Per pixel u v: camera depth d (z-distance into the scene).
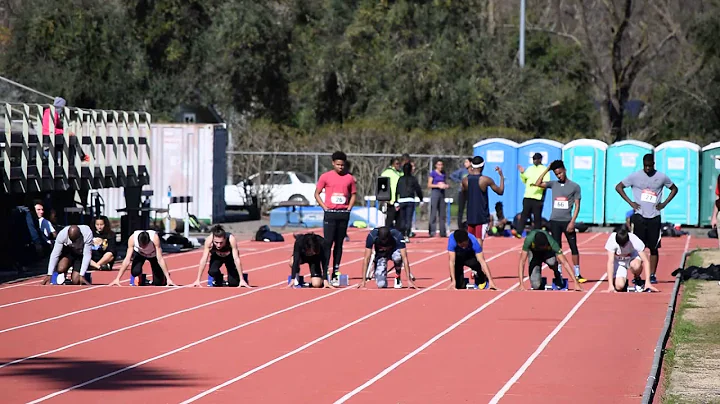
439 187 98.12
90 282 64.56
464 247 60.31
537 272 60.53
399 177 92.81
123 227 91.06
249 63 160.00
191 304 54.91
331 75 161.88
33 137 73.12
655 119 179.00
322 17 168.50
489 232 100.62
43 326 48.09
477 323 48.12
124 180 88.94
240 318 50.06
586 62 180.62
